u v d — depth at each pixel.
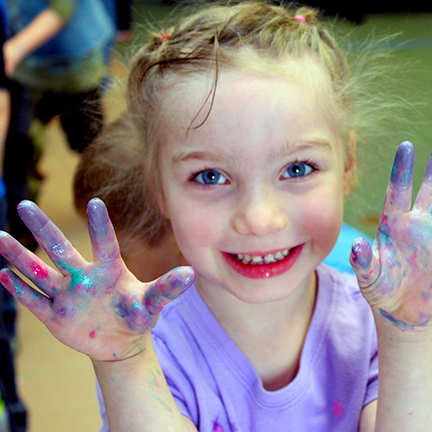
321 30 1.08
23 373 2.04
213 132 0.85
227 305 0.97
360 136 1.25
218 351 0.97
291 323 0.99
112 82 1.46
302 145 0.86
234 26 0.95
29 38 2.33
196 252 0.92
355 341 1.00
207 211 0.89
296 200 0.88
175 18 1.37
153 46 1.07
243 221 0.86
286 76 0.87
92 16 2.45
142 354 0.77
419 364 0.77
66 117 1.78
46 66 2.43
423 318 0.75
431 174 0.75
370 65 1.28
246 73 0.86
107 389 0.78
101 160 1.32
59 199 3.15
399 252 0.73
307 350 0.99
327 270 1.06
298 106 0.86
